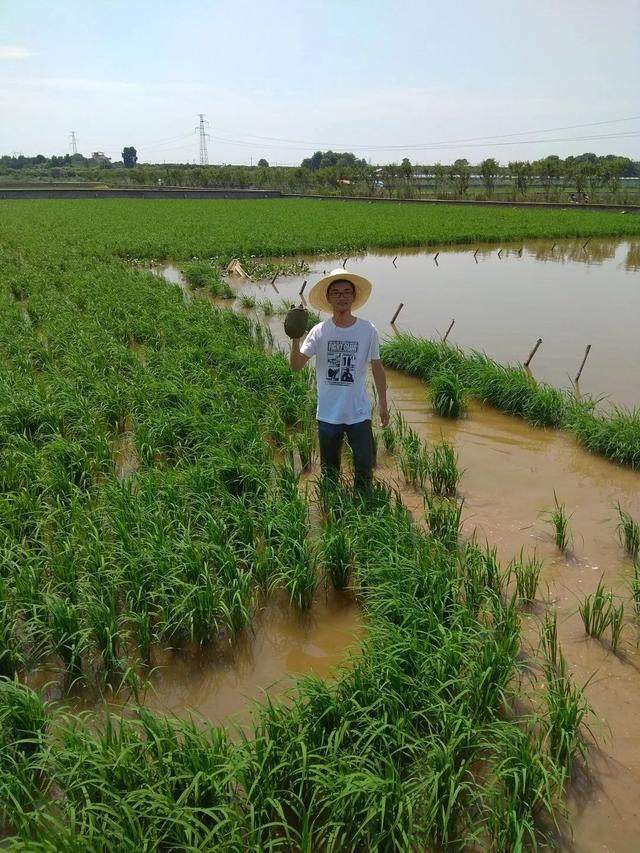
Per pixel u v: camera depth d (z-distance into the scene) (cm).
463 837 377
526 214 5200
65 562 573
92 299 1739
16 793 378
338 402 689
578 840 377
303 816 373
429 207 6300
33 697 429
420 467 802
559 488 807
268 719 419
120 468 853
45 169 15675
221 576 579
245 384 1089
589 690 487
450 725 414
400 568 561
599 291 2241
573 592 602
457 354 1259
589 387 1223
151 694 492
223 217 4791
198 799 369
